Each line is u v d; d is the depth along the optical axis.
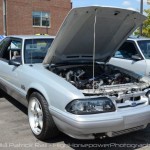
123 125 3.94
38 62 5.31
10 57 6.00
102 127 3.80
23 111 5.93
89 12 4.27
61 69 4.99
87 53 5.33
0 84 6.31
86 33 4.75
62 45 4.74
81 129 3.75
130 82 4.86
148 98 4.40
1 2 26.33
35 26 28.38
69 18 4.21
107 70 5.39
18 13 27.19
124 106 4.12
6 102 6.56
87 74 5.16
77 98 3.86
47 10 29.12
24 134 4.76
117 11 4.41
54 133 4.39
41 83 4.45
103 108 3.89
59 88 4.11
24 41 5.53
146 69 7.22
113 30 4.93
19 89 5.17
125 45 7.95
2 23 26.48
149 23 15.79
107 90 4.12
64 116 3.90
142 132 4.96
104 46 5.32
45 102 4.32
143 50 7.64
